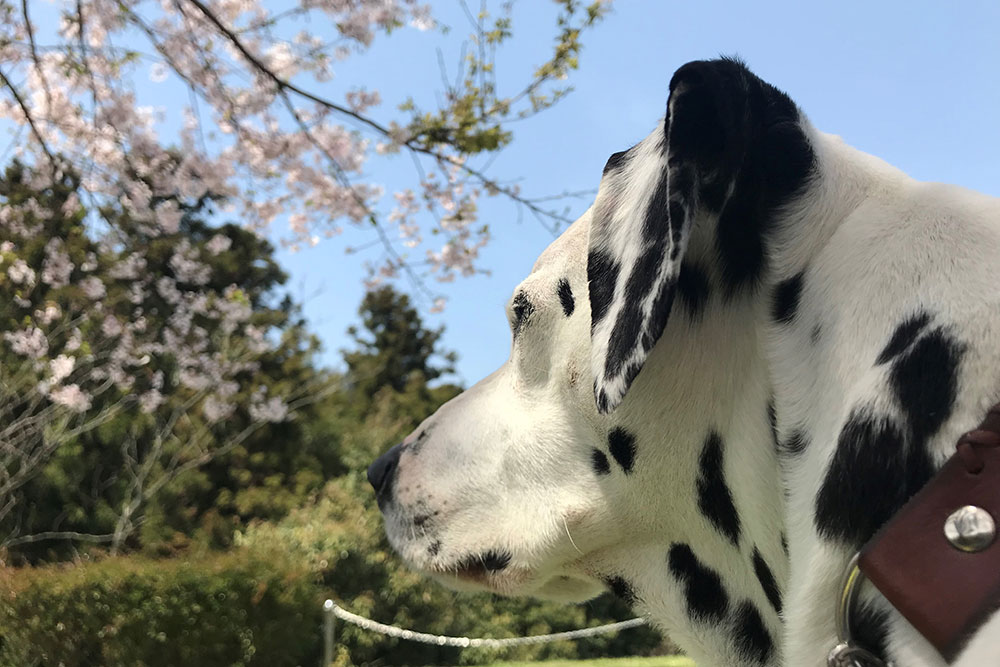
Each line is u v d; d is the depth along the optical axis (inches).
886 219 14.0
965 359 11.8
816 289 14.1
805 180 14.9
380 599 153.9
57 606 104.7
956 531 10.3
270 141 94.7
